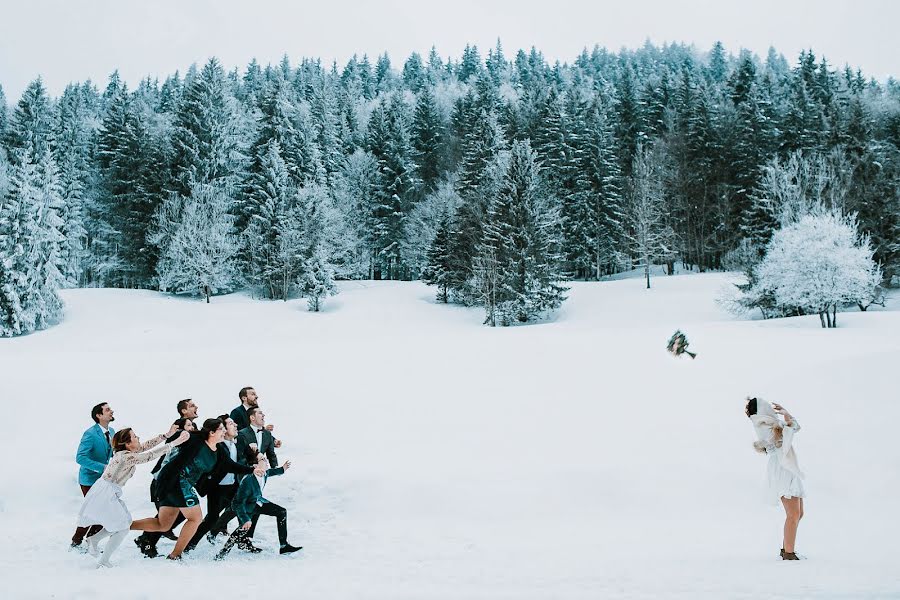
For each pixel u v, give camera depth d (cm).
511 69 15338
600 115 8088
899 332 2653
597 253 6550
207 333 4531
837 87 8412
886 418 1045
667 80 9138
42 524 865
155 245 6303
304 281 5578
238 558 699
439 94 11788
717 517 839
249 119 8156
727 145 6856
